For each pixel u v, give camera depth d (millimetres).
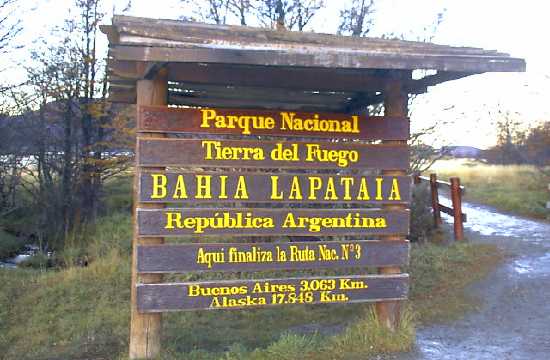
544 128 19422
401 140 6414
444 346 6520
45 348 7570
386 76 6496
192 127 5930
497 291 8750
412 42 6715
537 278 9320
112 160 15555
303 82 6465
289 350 6039
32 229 17438
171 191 5898
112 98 7305
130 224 16359
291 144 6172
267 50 5039
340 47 5789
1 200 18500
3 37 17031
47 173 17234
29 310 9320
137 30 5375
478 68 5500
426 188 13367
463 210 18141
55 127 17234
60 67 16250
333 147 6262
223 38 5648
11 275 11336
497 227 14398
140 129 5824
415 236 12461
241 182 6059
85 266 12133
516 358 6148
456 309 8008
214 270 6004
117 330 7988
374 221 6375
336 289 6301
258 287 6102
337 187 6285
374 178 6363
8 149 17859
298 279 6207
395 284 6406
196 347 6867
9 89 17016
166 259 5898
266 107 7664
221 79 6254
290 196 6176
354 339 6348
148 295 5852
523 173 24484
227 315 8531
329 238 9648
